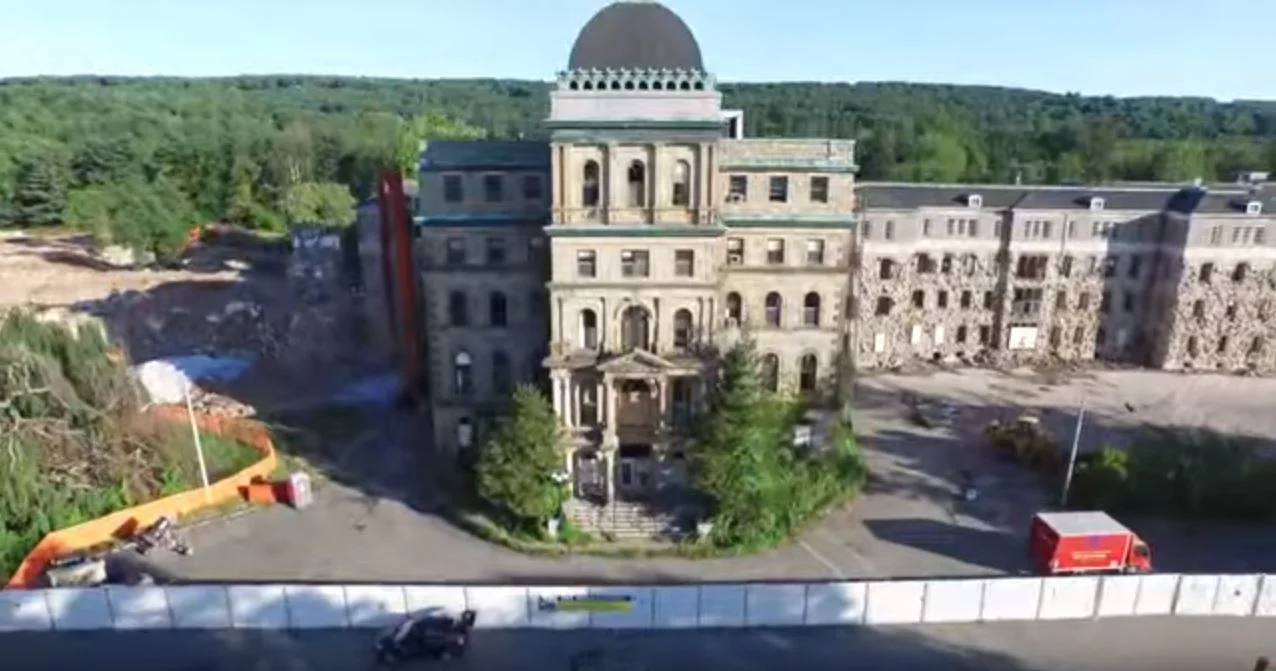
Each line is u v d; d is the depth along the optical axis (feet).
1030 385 268.41
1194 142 548.72
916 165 497.46
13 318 197.67
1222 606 148.15
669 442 178.60
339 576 159.63
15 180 513.45
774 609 144.46
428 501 189.16
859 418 239.91
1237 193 276.62
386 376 266.98
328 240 426.51
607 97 166.09
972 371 281.54
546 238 186.70
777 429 187.52
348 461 209.26
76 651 138.10
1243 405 252.21
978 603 146.00
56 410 182.91
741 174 184.34
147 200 445.78
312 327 312.91
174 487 187.83
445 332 194.08
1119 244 279.28
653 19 168.04
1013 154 541.34
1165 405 251.39
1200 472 185.06
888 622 145.89
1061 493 194.29
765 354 193.88
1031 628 144.66
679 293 174.60
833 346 194.08
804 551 168.55
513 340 194.70
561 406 178.09
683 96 166.09
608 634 143.23
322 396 250.98
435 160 186.39
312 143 582.76
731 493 165.99
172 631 143.43
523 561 164.35
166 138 582.35
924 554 168.14
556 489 168.45
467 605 144.15
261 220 527.81
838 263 188.96
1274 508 182.80
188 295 362.33
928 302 284.20
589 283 173.27
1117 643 140.77
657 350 177.88
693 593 142.92
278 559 165.78
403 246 229.25
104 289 375.86
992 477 203.31
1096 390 263.90
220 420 220.02
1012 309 284.61
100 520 170.50
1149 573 158.30
